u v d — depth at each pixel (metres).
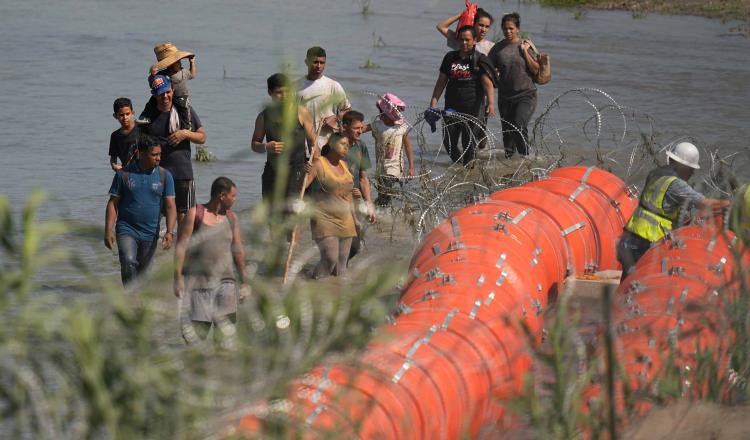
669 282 29.58
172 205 37.66
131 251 36.25
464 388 23.67
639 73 96.19
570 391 17.25
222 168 58.62
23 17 129.25
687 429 19.75
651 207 35.69
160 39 112.75
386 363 22.41
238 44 110.12
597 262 39.31
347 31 123.94
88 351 11.43
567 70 96.94
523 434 21.25
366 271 13.92
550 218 37.84
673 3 158.25
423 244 34.25
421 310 27.58
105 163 59.16
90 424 11.57
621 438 18.17
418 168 60.34
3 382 11.80
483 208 35.72
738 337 22.67
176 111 43.66
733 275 23.22
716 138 67.38
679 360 22.59
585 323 29.55
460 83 62.66
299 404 14.20
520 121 63.84
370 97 80.19
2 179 54.16
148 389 12.20
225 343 12.92
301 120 40.28
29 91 81.50
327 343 12.90
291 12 143.00
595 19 143.88
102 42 109.38
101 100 78.75
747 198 25.27
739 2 155.88
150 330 12.28
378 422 20.23
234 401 12.73
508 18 64.12
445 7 156.00
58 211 47.16
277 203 13.16
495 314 27.83
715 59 107.06
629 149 63.97
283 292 13.35
